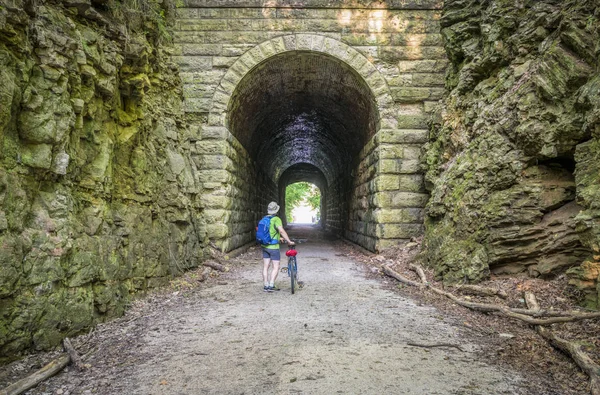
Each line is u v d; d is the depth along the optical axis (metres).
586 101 5.73
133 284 6.38
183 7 11.83
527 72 7.43
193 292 7.37
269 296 7.12
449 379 3.58
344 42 11.85
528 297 5.79
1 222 3.80
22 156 4.29
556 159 6.89
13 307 3.85
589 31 5.90
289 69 12.93
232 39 11.84
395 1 11.88
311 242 20.14
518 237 6.77
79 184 5.39
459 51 10.22
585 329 4.52
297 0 11.87
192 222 9.67
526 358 4.04
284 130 20.86
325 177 33.31
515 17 8.06
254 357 4.14
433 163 10.73
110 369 3.82
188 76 11.74
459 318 5.59
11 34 4.11
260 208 21.78
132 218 6.63
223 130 11.67
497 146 7.64
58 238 4.50
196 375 3.69
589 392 3.27
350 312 5.98
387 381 3.55
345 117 15.72
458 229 8.06
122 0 7.03
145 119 7.77
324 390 3.38
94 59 5.58
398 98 11.76
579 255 6.16
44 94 4.57
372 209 12.77
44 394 3.28
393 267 9.88
